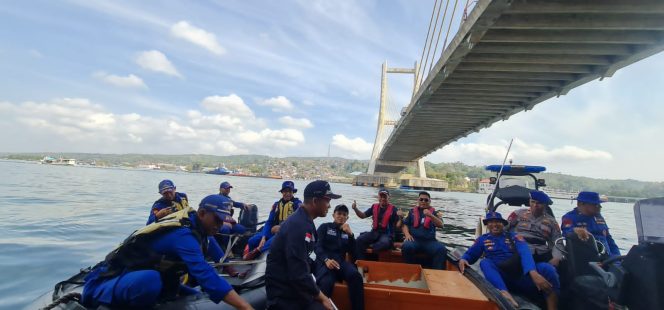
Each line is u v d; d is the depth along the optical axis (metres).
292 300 2.34
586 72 10.79
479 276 3.17
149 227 2.19
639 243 2.11
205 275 2.13
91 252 5.99
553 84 12.20
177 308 2.29
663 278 1.96
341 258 3.24
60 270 4.99
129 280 2.12
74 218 9.29
